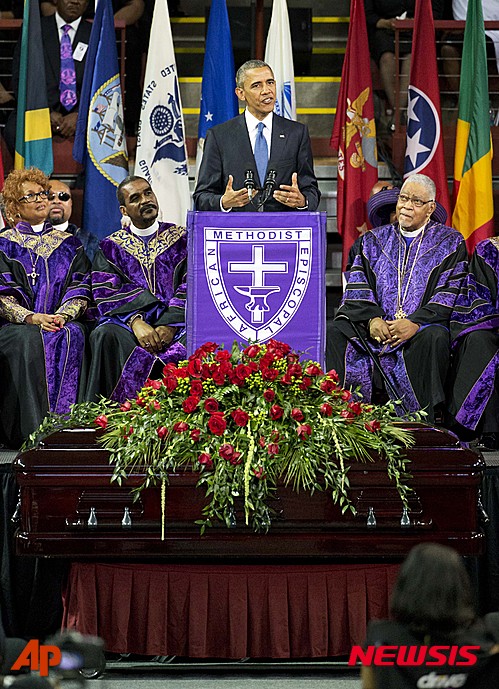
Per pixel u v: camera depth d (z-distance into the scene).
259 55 30.44
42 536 15.82
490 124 30.53
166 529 15.84
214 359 16.64
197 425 15.91
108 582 16.42
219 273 17.78
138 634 16.38
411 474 15.81
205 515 15.72
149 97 28.83
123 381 21.30
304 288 17.81
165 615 16.28
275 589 16.25
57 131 30.48
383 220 25.14
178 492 15.84
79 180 30.02
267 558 16.28
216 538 15.84
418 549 10.72
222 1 29.05
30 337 21.44
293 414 15.88
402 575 10.68
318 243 17.83
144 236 23.31
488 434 20.97
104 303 22.22
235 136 23.47
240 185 23.30
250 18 33.12
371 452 15.91
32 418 21.12
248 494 15.59
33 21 28.44
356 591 16.36
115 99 28.42
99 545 15.81
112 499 15.84
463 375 20.86
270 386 16.31
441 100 33.31
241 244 17.80
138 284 22.84
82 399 21.58
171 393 16.52
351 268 22.88
